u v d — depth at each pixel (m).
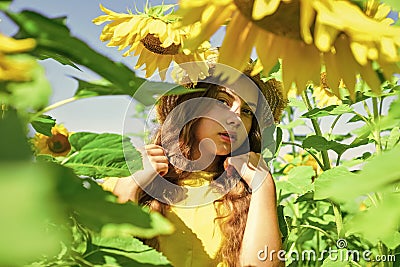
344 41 0.73
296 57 0.76
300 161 2.64
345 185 0.36
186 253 1.51
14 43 0.38
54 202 0.25
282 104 1.68
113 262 0.60
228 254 1.53
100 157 0.74
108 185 1.46
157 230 0.36
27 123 0.46
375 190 0.35
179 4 0.71
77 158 0.74
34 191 0.25
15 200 0.23
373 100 1.71
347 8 0.63
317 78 0.76
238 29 0.75
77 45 0.41
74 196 0.30
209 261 1.52
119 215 0.34
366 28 0.58
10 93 0.40
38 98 0.41
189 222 1.53
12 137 0.29
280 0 0.68
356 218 0.34
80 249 0.58
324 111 1.79
